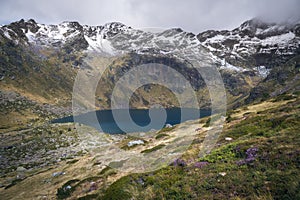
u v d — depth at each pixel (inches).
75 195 969.5
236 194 557.3
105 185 940.6
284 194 497.0
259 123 1176.2
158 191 709.9
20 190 1353.3
